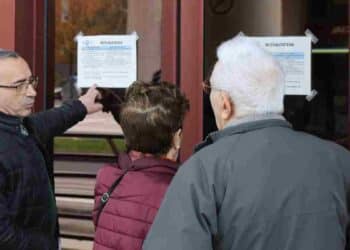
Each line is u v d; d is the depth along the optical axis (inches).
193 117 136.1
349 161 74.6
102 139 171.6
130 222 90.0
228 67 74.7
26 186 100.2
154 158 94.1
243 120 74.3
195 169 72.1
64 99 149.6
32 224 101.7
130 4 143.9
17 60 104.5
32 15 148.6
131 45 144.5
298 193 69.6
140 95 94.2
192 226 69.0
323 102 130.3
